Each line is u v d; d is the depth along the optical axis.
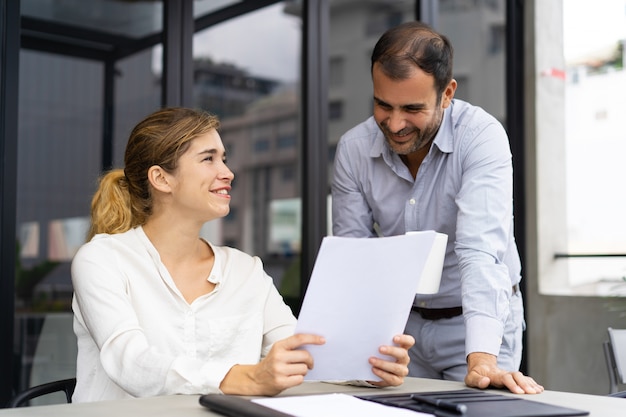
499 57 5.50
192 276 1.82
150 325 1.72
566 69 4.41
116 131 3.82
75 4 3.76
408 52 1.80
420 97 1.81
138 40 3.72
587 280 4.30
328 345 1.45
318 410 1.22
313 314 1.42
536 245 4.33
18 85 2.87
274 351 1.41
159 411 1.27
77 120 3.82
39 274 3.62
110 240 1.77
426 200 2.12
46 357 3.39
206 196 1.77
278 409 1.23
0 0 2.84
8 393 2.83
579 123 4.38
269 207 5.89
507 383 1.51
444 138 2.04
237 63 5.41
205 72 5.34
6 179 2.82
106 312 1.64
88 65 3.79
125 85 3.75
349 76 5.26
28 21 3.70
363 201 2.25
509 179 1.96
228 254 1.89
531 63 4.36
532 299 4.34
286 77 5.59
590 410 1.30
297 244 5.83
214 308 1.80
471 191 1.91
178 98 3.28
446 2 5.58
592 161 4.37
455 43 5.56
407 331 2.22
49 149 3.74
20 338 3.36
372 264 1.40
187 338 1.74
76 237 3.80
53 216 3.73
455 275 2.12
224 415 1.23
